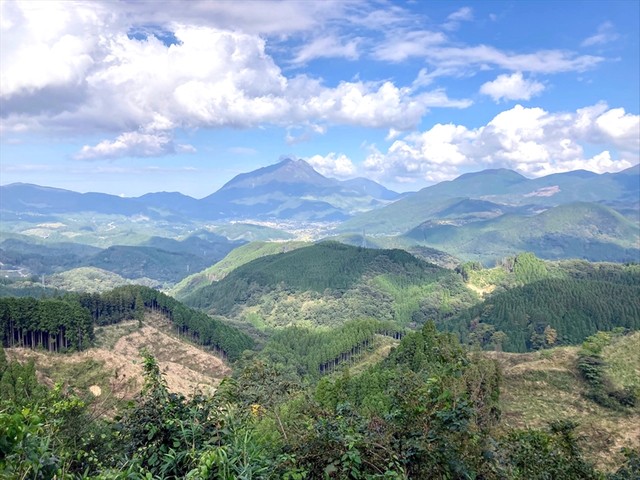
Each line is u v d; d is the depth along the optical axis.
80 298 108.25
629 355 56.50
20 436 4.74
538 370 56.31
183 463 7.16
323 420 7.91
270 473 6.45
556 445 11.70
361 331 110.38
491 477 8.27
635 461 11.88
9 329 77.19
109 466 7.75
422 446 7.48
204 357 111.75
